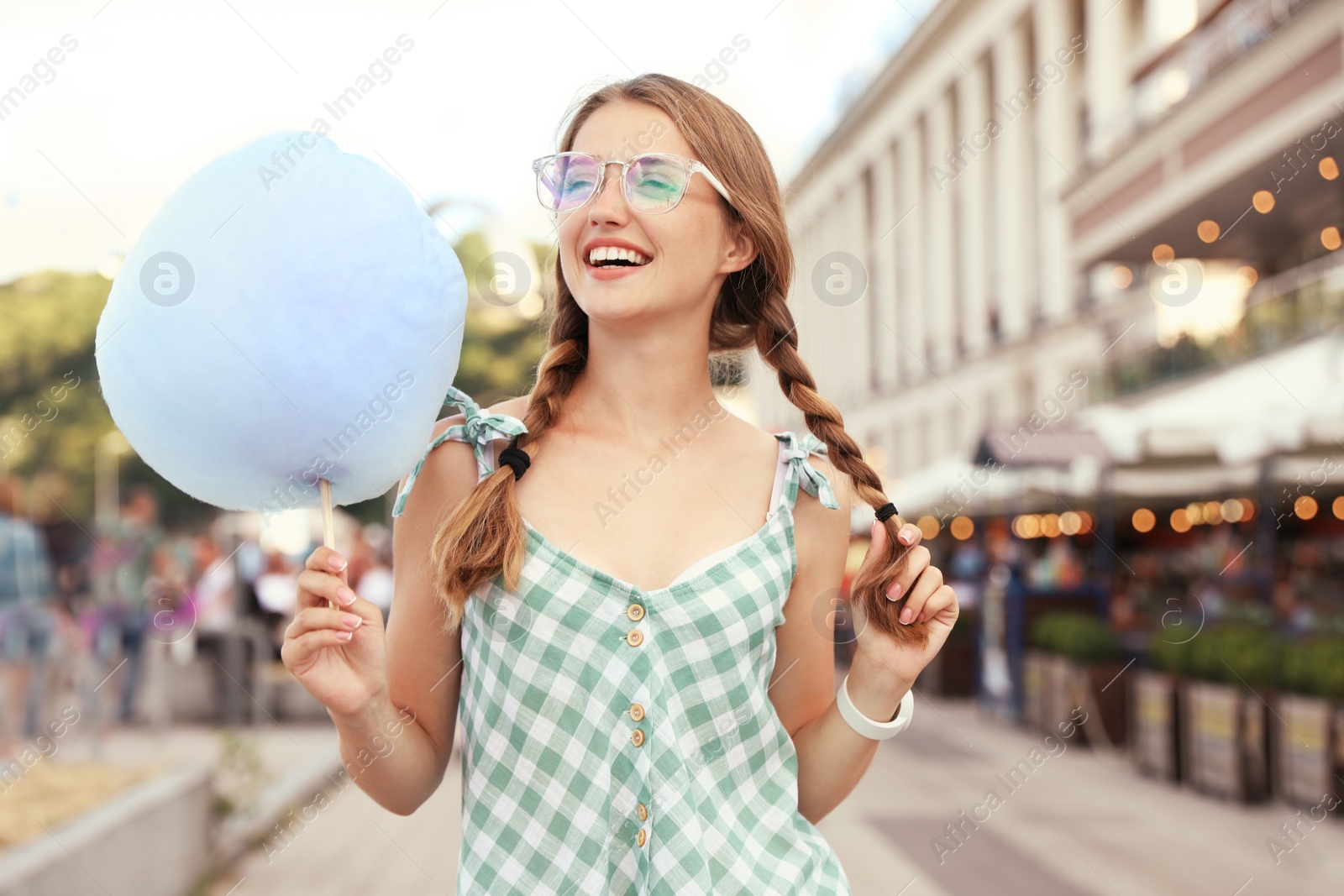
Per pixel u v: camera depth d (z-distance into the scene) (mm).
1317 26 9508
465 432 1476
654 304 1429
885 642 1529
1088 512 15633
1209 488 11586
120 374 1276
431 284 1312
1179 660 7301
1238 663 6645
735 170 1487
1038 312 23375
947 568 15641
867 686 1555
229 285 1246
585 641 1348
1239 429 9078
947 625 1545
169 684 9398
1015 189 24094
